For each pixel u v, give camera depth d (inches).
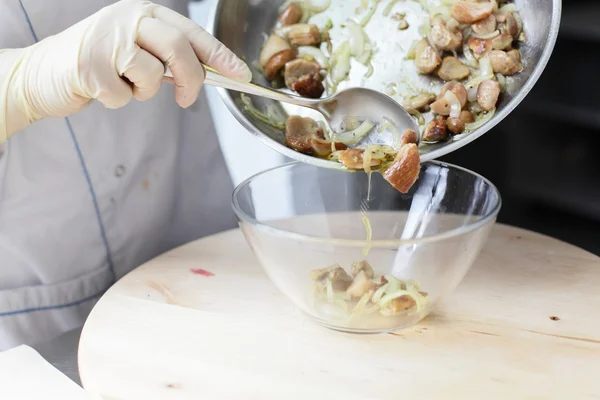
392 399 26.6
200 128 38.0
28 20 32.8
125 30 29.3
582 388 26.9
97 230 35.2
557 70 60.3
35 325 34.2
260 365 28.1
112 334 29.7
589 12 58.7
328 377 27.6
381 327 29.5
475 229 28.2
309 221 34.1
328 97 31.8
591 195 60.0
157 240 37.5
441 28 32.2
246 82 30.0
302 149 31.7
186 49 29.3
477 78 31.9
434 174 32.9
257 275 33.2
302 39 33.4
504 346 28.8
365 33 33.8
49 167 33.6
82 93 30.0
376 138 32.3
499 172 64.8
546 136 64.1
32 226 33.6
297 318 30.5
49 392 28.3
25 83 30.5
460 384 27.2
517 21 31.5
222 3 32.0
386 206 34.0
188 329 29.9
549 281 32.4
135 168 35.7
